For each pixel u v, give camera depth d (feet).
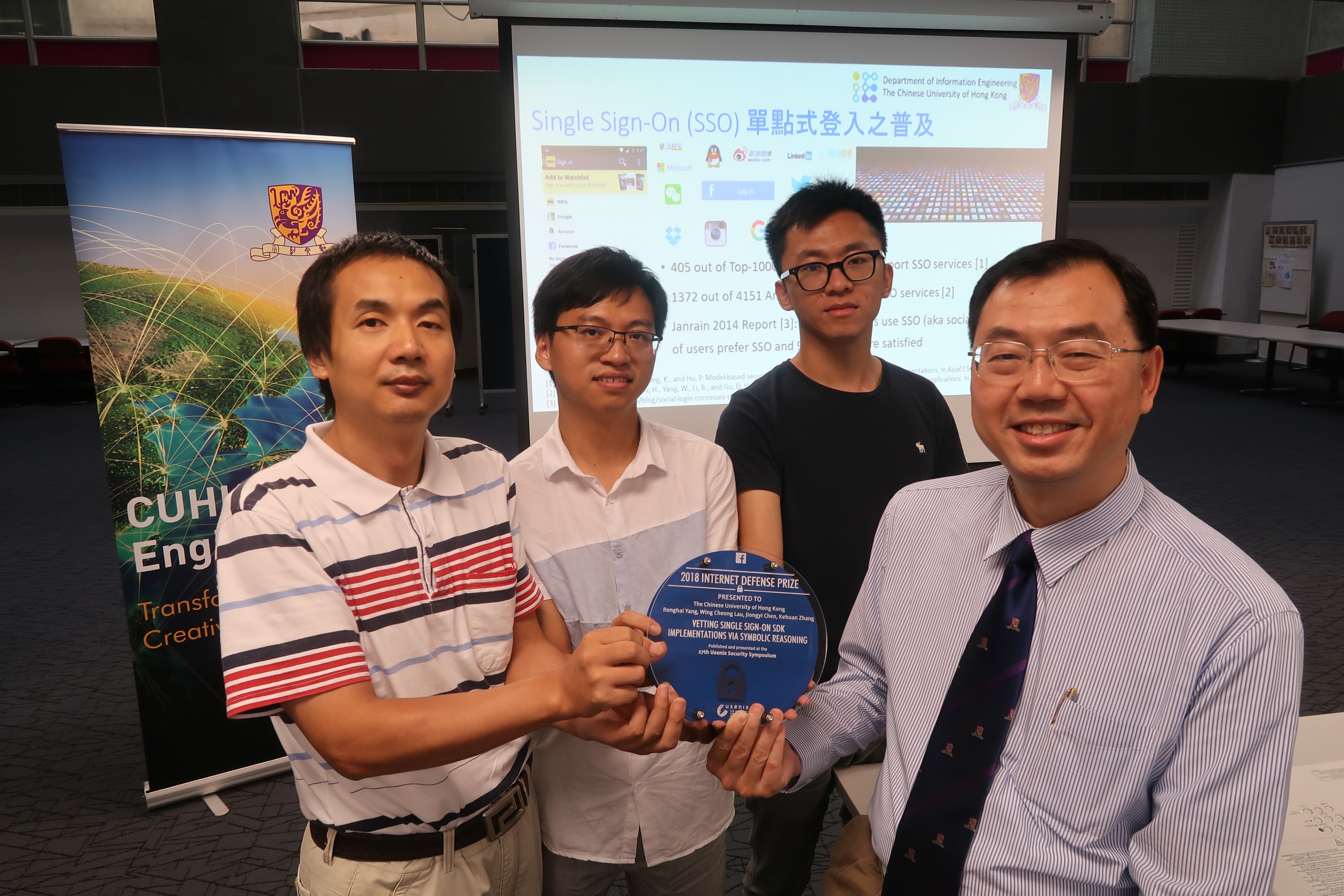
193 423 7.76
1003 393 2.92
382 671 3.28
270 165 7.81
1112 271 2.82
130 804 8.20
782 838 5.37
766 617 3.50
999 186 8.75
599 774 4.15
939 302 8.85
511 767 3.73
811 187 5.12
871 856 3.65
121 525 7.61
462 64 27.68
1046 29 8.36
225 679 2.92
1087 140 30.91
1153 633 2.80
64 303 31.89
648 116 7.98
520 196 7.88
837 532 5.25
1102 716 2.86
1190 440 22.36
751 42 8.04
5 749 9.11
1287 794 2.57
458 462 3.67
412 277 3.22
